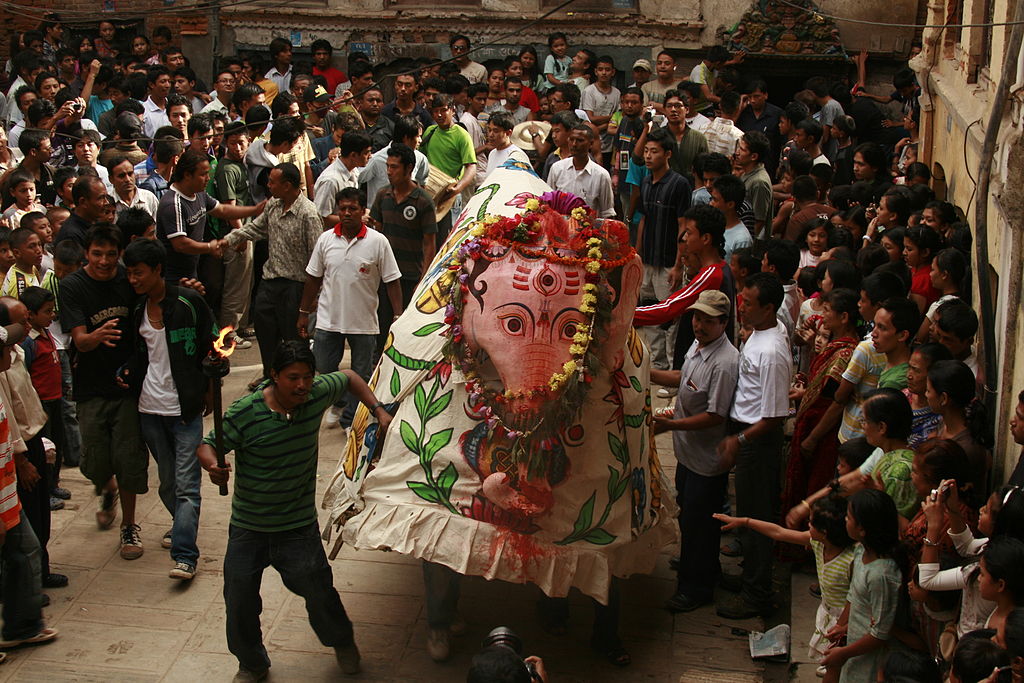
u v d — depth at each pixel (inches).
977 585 181.5
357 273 312.5
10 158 378.3
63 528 276.5
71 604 244.8
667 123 431.2
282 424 205.8
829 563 207.9
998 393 241.4
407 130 380.2
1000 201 236.1
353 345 317.7
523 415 197.0
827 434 257.6
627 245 210.2
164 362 252.4
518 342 197.9
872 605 193.0
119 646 230.8
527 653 231.0
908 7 588.7
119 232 254.5
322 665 225.9
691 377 245.1
